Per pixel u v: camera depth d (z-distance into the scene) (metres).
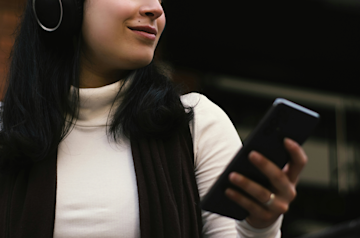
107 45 1.16
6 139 1.13
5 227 1.06
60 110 1.18
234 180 0.76
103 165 1.12
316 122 0.76
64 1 1.17
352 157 6.46
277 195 0.78
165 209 1.05
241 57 5.89
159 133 1.14
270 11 5.22
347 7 5.32
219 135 1.18
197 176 1.16
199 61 5.69
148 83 1.22
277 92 6.26
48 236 1.03
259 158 0.75
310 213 6.25
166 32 5.31
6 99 1.23
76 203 1.06
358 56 6.05
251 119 6.07
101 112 1.20
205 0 4.96
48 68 1.23
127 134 1.15
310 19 5.41
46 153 1.11
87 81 1.26
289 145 0.75
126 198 1.07
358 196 6.38
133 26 1.14
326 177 6.40
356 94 6.59
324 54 6.04
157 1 1.17
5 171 1.14
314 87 6.43
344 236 2.32
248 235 0.87
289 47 5.87
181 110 1.16
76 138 1.17
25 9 1.31
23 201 1.08
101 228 1.04
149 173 1.08
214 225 1.10
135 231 1.05
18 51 1.27
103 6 1.15
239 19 5.31
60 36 1.23
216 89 5.85
